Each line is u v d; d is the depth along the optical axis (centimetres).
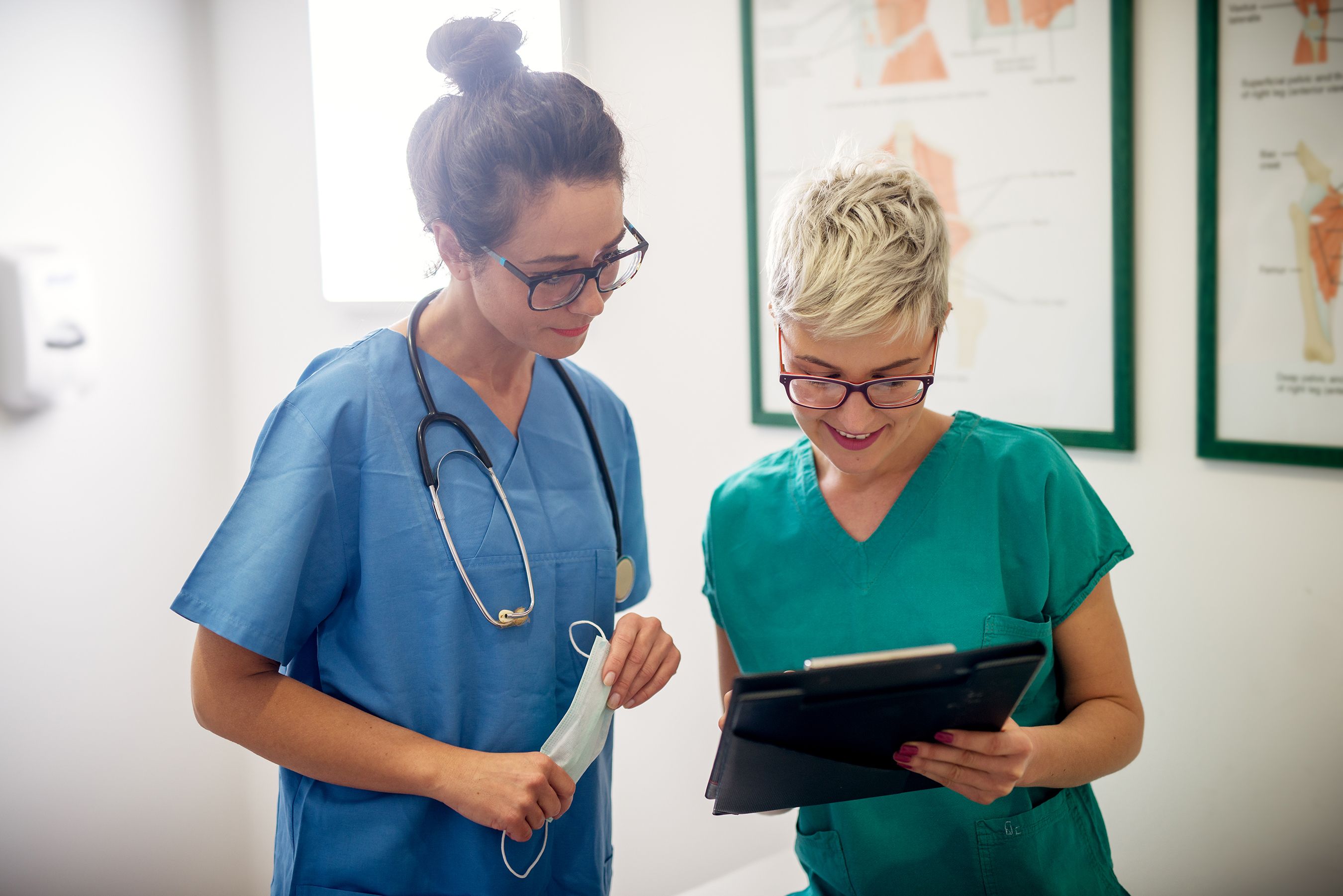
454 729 98
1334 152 133
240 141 215
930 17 159
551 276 91
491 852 100
